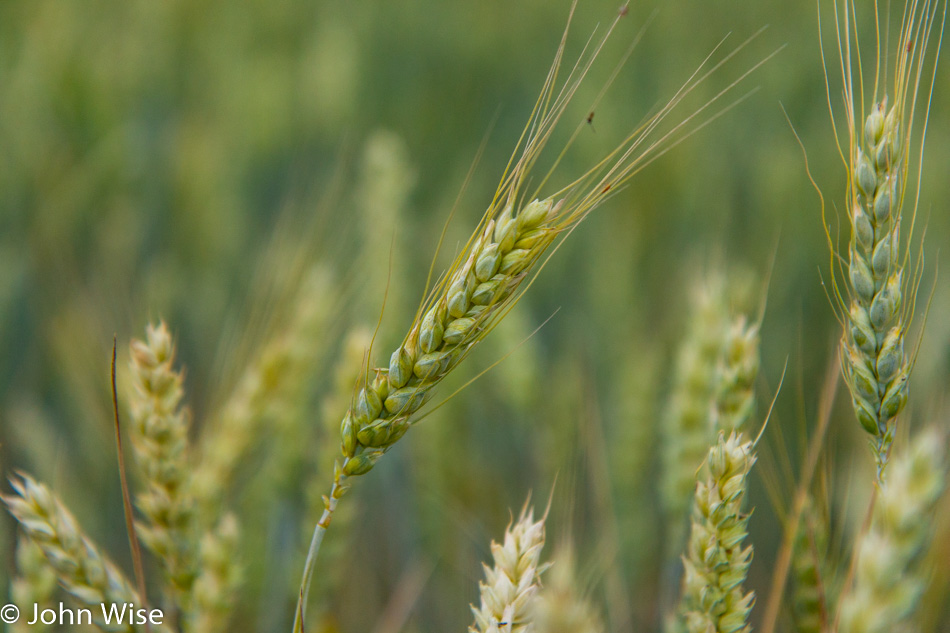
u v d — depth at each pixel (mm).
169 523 674
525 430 979
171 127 1463
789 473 716
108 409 936
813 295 1177
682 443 756
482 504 937
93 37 1579
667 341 1057
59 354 1040
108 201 1310
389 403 605
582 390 926
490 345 1030
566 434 889
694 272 1115
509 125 1672
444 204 1334
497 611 605
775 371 1057
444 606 895
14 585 674
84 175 1300
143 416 668
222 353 901
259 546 800
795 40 1615
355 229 1082
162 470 671
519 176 613
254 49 1722
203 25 1740
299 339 790
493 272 605
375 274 946
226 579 692
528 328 1075
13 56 1501
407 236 982
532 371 935
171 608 683
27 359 1163
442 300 608
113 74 1495
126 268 1187
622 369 1000
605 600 755
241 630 794
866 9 1535
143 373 668
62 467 889
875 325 625
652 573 855
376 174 994
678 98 617
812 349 1090
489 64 1780
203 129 1476
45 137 1338
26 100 1349
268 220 1364
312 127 1498
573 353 1033
